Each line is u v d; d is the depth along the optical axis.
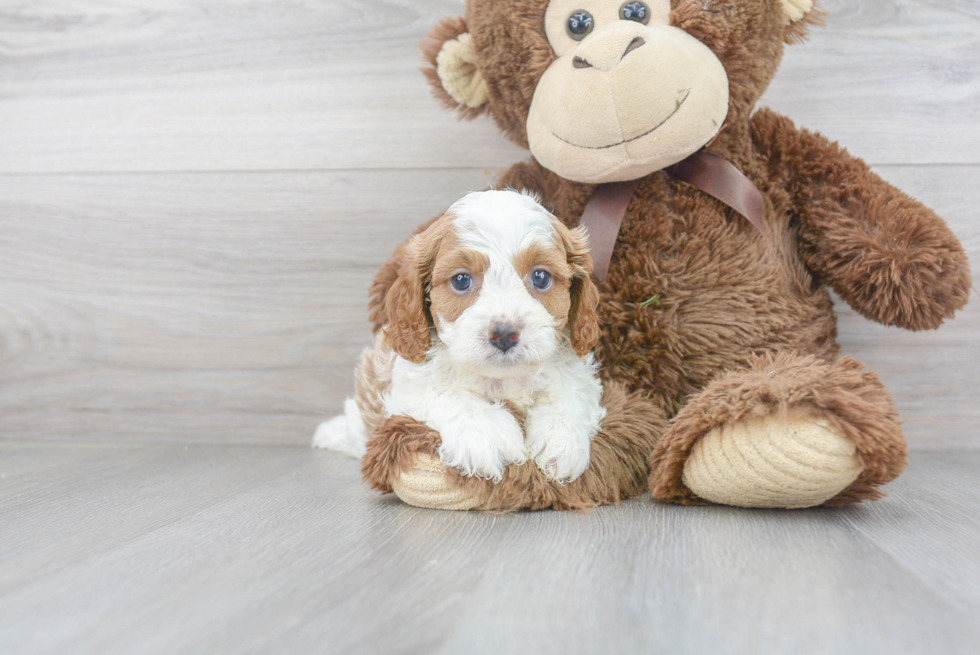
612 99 1.55
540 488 1.47
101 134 2.39
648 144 1.59
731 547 1.22
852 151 2.17
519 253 1.43
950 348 2.17
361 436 1.94
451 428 1.48
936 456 2.14
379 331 1.88
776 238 1.79
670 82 1.55
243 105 2.35
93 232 2.40
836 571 1.10
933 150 2.15
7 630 0.92
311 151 2.34
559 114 1.61
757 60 1.71
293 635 0.89
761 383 1.40
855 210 1.75
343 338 2.35
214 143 2.36
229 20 2.34
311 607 0.98
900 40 2.14
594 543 1.25
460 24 1.91
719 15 1.63
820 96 2.17
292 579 1.09
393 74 2.30
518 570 1.11
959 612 0.95
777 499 1.42
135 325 2.41
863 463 1.34
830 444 1.33
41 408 2.45
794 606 0.97
